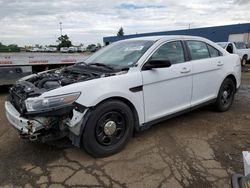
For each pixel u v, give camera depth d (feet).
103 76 11.53
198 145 12.62
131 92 11.71
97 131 10.93
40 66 25.26
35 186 9.52
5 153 12.01
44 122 10.31
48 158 11.50
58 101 10.13
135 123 12.34
